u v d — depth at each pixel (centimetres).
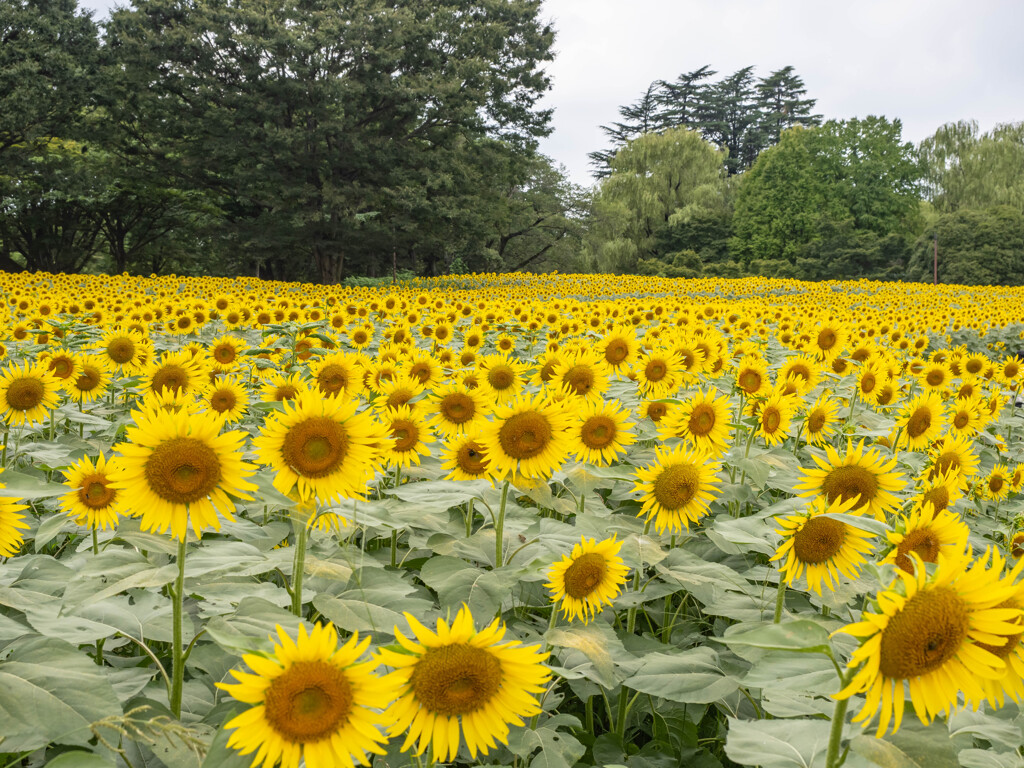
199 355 488
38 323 877
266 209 5166
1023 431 805
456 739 179
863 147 8425
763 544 269
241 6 4588
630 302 1567
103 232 5816
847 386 740
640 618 371
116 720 169
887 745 165
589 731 296
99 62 4578
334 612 246
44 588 267
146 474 213
